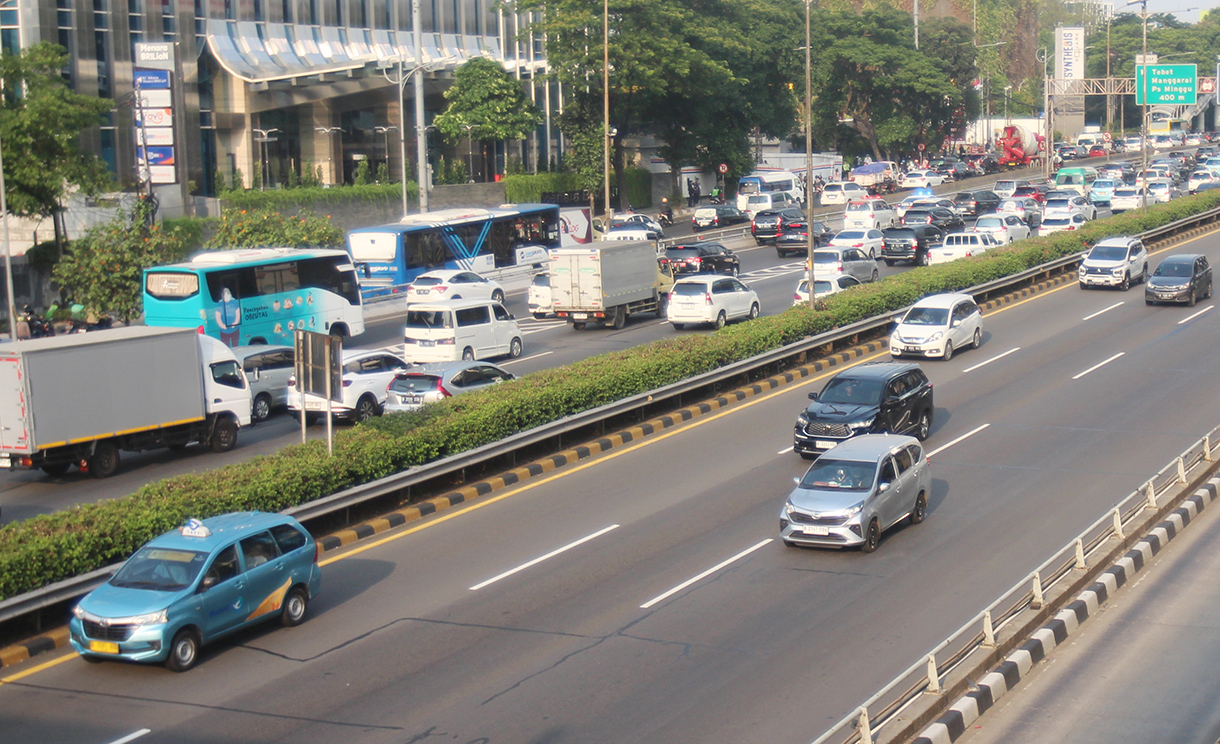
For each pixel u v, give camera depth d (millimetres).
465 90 65562
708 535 18500
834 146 101000
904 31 96188
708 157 75188
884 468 18125
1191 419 24734
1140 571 16594
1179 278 38062
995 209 68438
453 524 19719
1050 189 74875
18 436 22141
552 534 18891
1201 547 17406
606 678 13266
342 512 19625
